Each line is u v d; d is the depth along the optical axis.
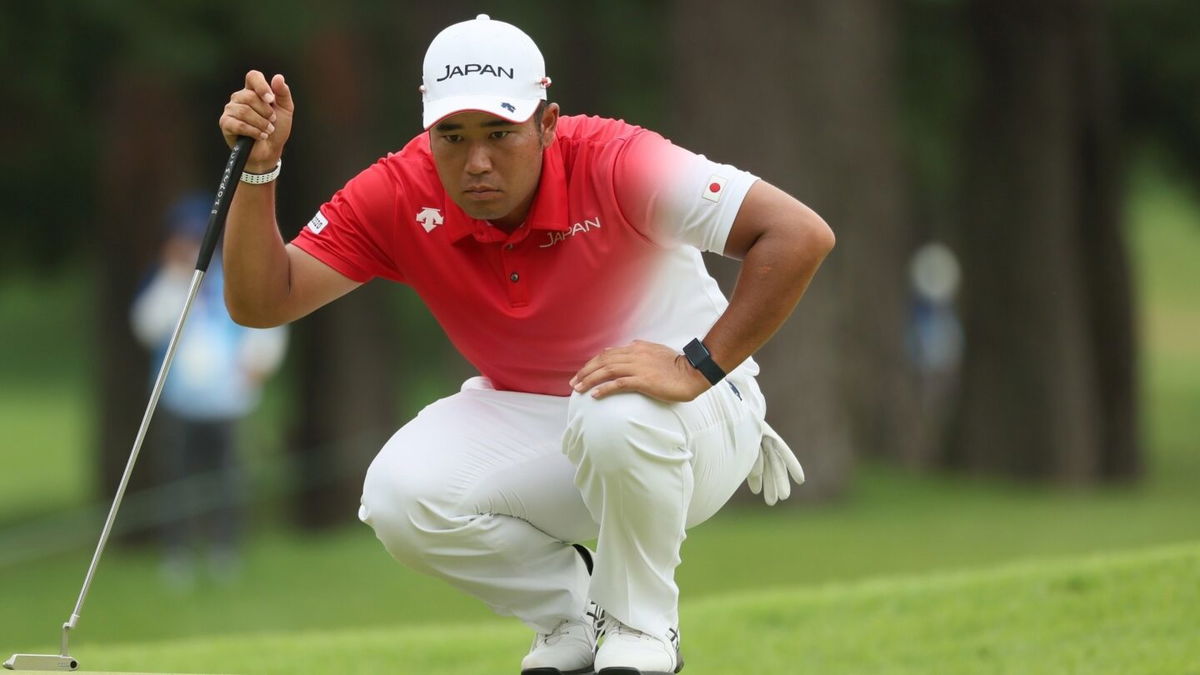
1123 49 56.03
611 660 12.26
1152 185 76.19
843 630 18.41
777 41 40.84
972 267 48.81
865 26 46.44
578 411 12.00
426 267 12.56
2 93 43.91
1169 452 60.75
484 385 13.60
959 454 49.66
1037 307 47.53
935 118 58.00
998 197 47.94
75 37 42.62
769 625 19.05
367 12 46.91
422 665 18.20
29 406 98.69
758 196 11.81
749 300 11.80
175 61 40.97
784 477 13.57
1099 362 49.28
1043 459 47.72
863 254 50.59
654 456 11.91
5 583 38.19
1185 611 17.25
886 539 36.56
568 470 12.90
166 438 45.75
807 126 41.22
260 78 12.24
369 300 50.31
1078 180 48.44
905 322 54.50
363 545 40.59
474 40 11.51
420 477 12.66
